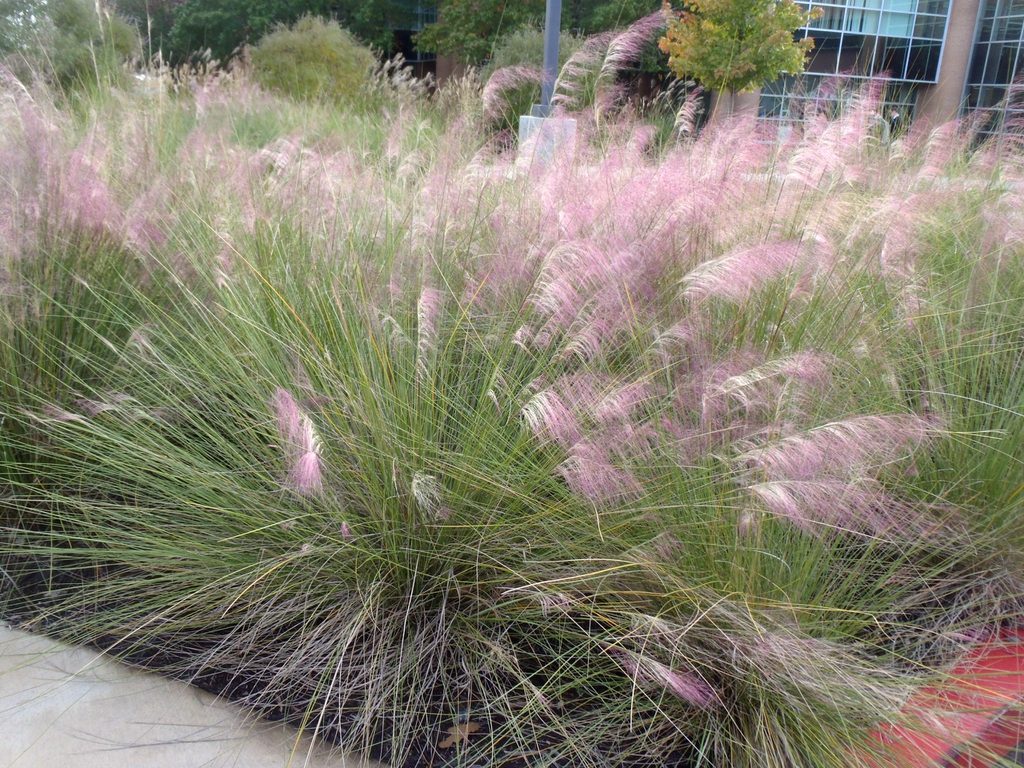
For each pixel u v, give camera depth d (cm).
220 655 263
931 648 248
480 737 232
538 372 285
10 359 319
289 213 392
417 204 398
